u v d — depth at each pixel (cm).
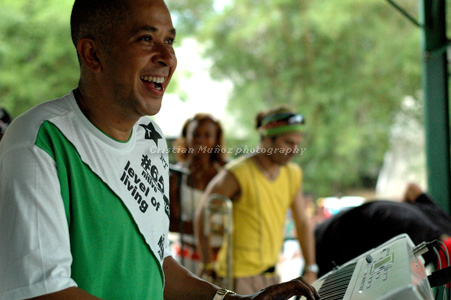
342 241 407
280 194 398
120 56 176
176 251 467
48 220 157
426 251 191
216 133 457
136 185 186
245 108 1573
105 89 179
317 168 1506
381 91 1509
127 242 179
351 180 1552
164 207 199
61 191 166
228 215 382
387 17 1524
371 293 158
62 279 154
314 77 1534
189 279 216
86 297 155
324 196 1524
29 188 157
